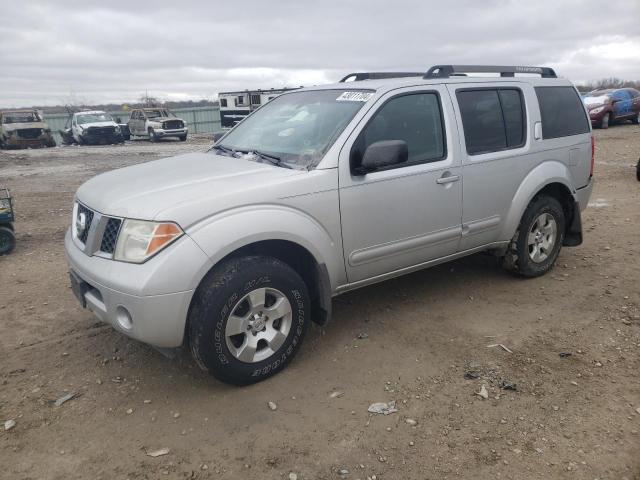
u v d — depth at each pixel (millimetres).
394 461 2789
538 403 3254
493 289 5047
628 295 4840
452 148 4324
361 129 3855
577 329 4215
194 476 2707
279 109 4652
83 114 28047
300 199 3527
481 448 2873
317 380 3553
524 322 4355
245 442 2951
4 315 4645
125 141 29906
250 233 3268
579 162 5438
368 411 3203
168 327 3105
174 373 3668
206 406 3285
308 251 3596
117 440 2980
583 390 3381
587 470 2697
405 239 4141
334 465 2768
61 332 4309
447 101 4363
